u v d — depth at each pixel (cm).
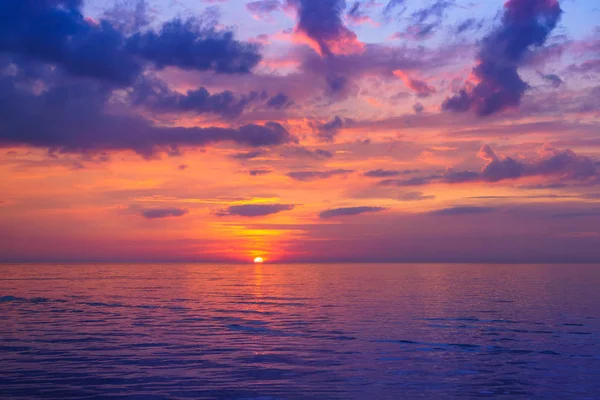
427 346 2884
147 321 3956
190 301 5803
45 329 3491
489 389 1969
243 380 2077
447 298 6172
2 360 2434
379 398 1844
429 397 1856
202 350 2728
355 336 3231
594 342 3034
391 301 5772
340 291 7531
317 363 2417
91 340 3031
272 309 4900
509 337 3203
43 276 13150
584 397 1869
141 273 16238
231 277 13150
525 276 13262
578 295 6619
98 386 1969
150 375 2148
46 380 2056
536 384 2044
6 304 5334
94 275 14112
